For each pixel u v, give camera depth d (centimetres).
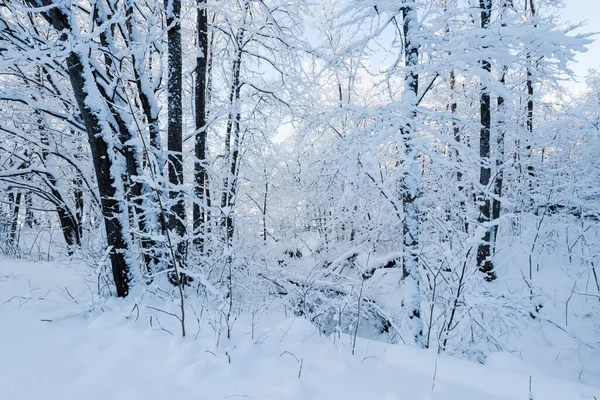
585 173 905
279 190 1219
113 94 440
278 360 270
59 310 349
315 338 342
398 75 520
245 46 887
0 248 848
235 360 263
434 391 231
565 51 416
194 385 227
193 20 832
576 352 530
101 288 430
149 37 460
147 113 508
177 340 284
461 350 407
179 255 467
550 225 868
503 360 282
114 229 406
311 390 226
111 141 417
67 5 378
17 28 411
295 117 844
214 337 305
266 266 665
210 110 846
